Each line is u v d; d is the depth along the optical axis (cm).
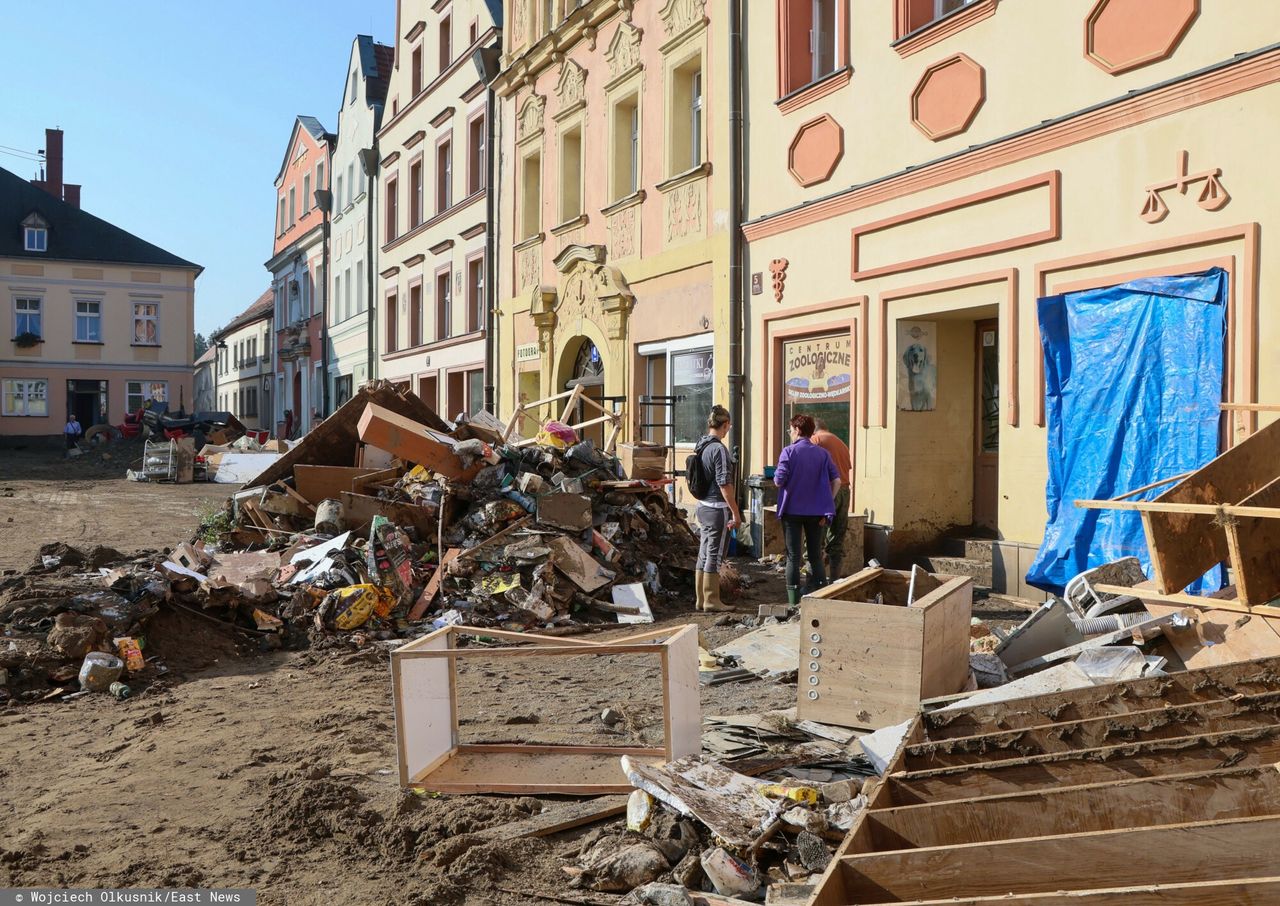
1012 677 629
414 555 1044
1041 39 1020
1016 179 1044
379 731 616
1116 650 579
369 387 1353
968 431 1256
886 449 1219
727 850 401
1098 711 437
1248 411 824
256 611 901
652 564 1127
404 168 3125
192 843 447
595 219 1928
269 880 408
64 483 3030
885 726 557
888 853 320
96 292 5509
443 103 2759
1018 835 350
